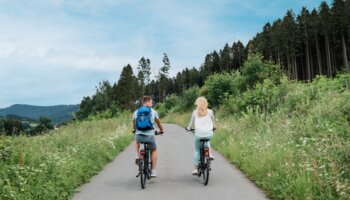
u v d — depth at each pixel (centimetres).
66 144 1490
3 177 820
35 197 783
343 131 1040
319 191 732
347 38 7488
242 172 1110
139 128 953
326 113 1287
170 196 839
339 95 1473
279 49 8888
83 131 2023
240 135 1633
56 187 859
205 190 888
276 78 3061
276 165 971
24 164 951
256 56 3294
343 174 750
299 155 936
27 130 1405
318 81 1908
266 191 858
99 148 1456
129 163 1355
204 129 983
